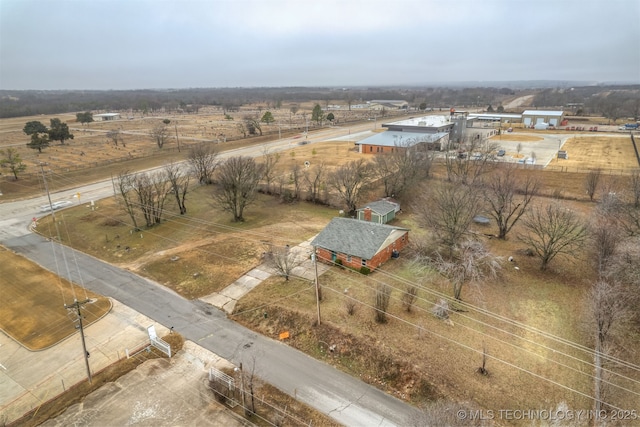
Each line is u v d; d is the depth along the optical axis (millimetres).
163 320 33062
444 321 30203
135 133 132375
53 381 26703
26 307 35250
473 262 33250
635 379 24172
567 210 41125
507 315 30953
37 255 45562
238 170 52969
